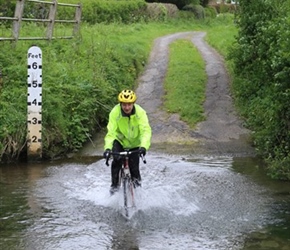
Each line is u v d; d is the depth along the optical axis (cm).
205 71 1789
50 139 1118
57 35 1727
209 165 1045
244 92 1425
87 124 1246
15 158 1081
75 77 1350
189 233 696
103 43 1778
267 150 1055
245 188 897
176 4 4019
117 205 796
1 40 1392
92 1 2608
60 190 882
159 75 1753
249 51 1348
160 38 2631
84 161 1091
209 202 824
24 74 1257
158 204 804
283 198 843
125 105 753
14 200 827
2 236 681
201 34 3034
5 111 1109
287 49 927
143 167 1023
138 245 655
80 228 711
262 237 681
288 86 952
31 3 1909
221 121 1327
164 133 1269
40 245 654
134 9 3222
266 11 1322
